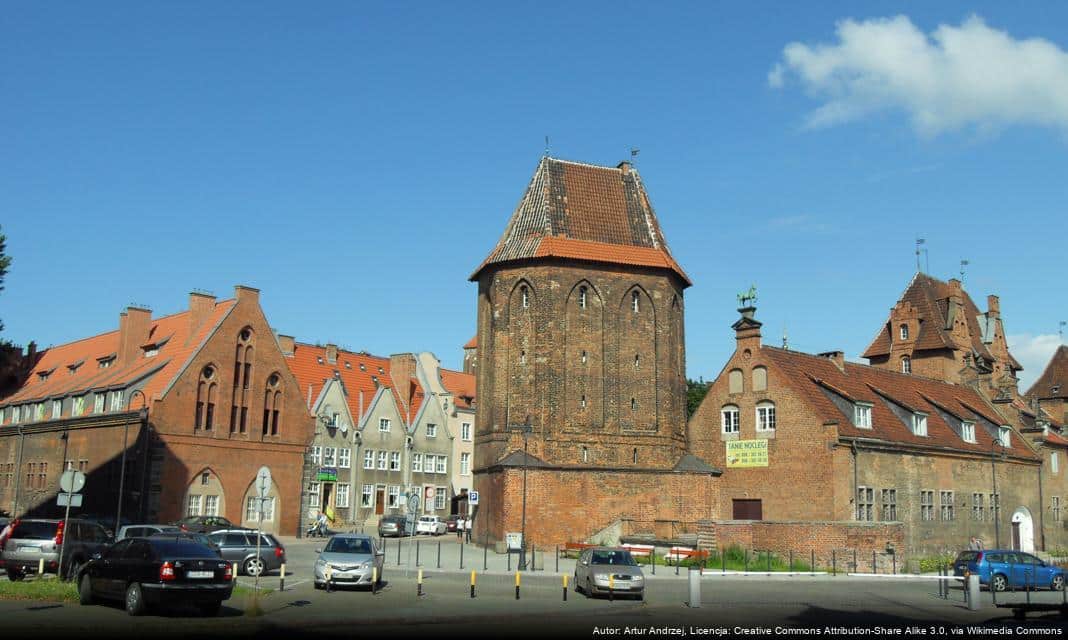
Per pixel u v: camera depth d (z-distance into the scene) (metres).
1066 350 93.38
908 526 55.41
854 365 63.22
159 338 71.44
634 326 58.50
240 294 67.56
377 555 34.38
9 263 63.31
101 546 34.53
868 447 53.59
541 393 55.44
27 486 72.88
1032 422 72.19
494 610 28.11
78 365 80.50
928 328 76.88
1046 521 68.94
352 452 81.12
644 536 52.69
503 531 52.09
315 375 84.81
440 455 89.00
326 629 23.56
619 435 56.53
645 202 62.19
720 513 56.72
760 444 55.41
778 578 42.75
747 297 57.59
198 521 53.78
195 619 24.39
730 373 57.91
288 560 46.16
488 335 59.34
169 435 61.91
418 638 22.23
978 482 62.31
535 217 58.88
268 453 67.19
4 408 80.12
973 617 29.34
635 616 27.50
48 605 26.17
